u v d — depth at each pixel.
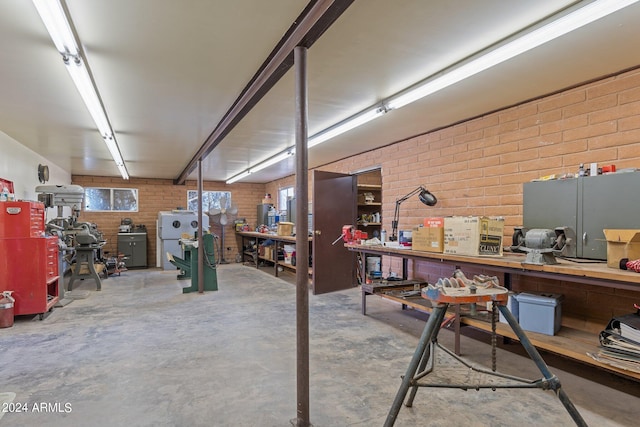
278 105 3.71
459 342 3.06
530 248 2.57
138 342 3.35
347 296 5.41
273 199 10.10
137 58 2.64
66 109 3.72
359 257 6.34
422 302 3.71
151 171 8.23
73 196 5.95
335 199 5.85
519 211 3.54
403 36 2.34
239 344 3.30
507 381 1.99
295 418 2.09
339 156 6.54
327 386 2.47
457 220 3.12
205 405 2.22
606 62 2.63
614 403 2.23
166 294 5.58
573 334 2.72
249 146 5.63
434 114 3.91
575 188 2.75
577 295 3.03
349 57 2.65
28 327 3.83
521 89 3.18
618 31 2.19
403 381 1.78
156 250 9.36
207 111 3.88
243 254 9.85
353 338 3.47
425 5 1.99
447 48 2.51
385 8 2.02
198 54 2.59
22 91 3.22
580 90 3.05
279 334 3.60
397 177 5.29
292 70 2.84
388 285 4.30
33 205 4.18
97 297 5.36
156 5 1.99
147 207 9.41
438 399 2.30
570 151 3.12
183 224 8.50
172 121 4.24
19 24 2.13
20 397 2.31
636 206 2.44
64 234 5.57
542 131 3.34
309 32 2.05
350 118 4.12
